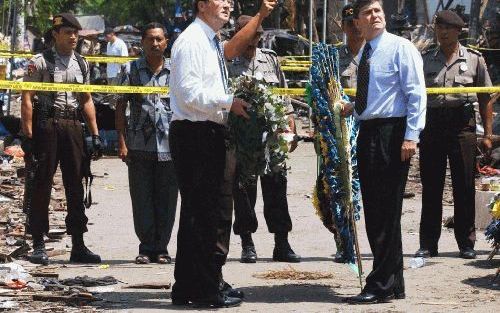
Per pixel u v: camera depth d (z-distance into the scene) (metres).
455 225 19.64
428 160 19.70
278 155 14.59
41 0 61.06
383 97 14.83
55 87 18.52
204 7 14.26
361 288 15.12
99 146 19.23
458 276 17.31
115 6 91.50
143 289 16.19
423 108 14.75
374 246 14.90
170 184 19.22
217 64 14.37
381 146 14.82
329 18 56.31
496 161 31.69
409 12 60.38
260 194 29.28
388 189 14.84
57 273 17.44
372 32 14.97
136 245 21.23
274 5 14.69
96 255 19.09
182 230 14.65
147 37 19.53
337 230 15.43
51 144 18.61
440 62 20.03
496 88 19.78
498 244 18.62
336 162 15.22
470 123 19.70
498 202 18.30
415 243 21.48
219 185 14.57
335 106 15.18
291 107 19.34
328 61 15.34
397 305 14.70
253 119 14.41
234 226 19.17
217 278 14.64
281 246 19.14
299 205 27.19
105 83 48.06
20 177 30.80
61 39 18.91
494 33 48.81
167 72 19.69
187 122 14.41
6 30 53.78
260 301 15.09
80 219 18.91
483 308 14.50
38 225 18.64
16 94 51.06
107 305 14.76
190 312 14.26
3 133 37.44
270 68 19.22
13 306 14.48
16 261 18.62
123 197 28.77
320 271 18.00
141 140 19.09
